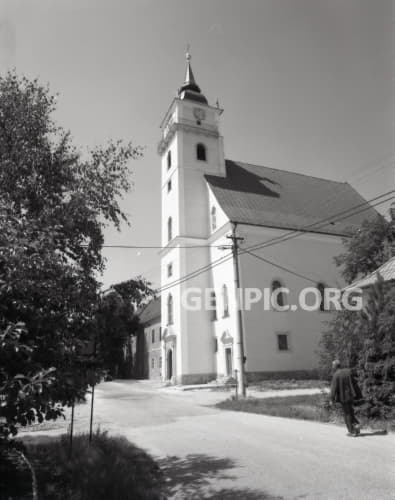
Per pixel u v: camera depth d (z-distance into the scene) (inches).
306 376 1199.6
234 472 275.6
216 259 1338.6
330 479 251.4
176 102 1549.0
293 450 330.3
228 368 1231.5
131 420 548.7
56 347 225.6
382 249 1088.8
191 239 1393.9
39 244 223.8
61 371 221.1
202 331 1321.4
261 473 270.1
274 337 1202.6
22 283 201.5
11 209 247.4
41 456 299.3
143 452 334.3
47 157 299.7
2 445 232.1
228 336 1219.2
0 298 203.9
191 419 541.6
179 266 1359.5
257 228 1277.1
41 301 228.2
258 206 1387.8
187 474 276.4
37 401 192.4
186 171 1469.0
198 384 1254.9
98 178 307.3
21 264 203.0
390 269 688.4
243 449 343.3
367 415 444.1
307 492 230.4
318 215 1457.9
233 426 467.2
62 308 243.8
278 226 1299.2
